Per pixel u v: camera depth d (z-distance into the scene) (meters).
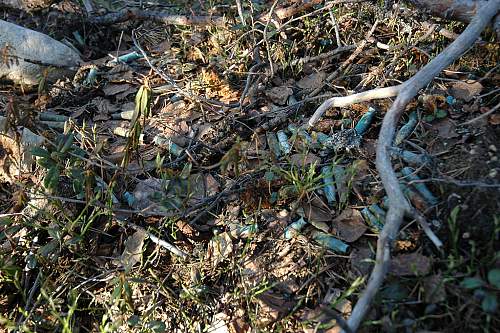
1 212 2.27
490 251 1.69
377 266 1.58
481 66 2.38
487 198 1.80
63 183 2.23
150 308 1.97
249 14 2.87
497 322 1.59
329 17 2.89
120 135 2.50
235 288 1.94
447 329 1.63
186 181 2.21
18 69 2.75
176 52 2.94
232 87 2.64
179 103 2.60
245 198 2.13
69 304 1.99
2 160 2.34
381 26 2.79
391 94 1.91
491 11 1.98
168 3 3.51
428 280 1.70
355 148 2.17
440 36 2.58
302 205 2.06
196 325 1.94
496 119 2.08
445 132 2.12
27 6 3.14
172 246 2.08
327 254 1.93
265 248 2.00
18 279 2.06
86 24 3.14
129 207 2.20
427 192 1.92
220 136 2.40
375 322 1.63
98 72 2.84
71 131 2.36
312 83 2.58
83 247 2.11
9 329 1.93
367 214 1.98
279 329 1.79
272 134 2.37
